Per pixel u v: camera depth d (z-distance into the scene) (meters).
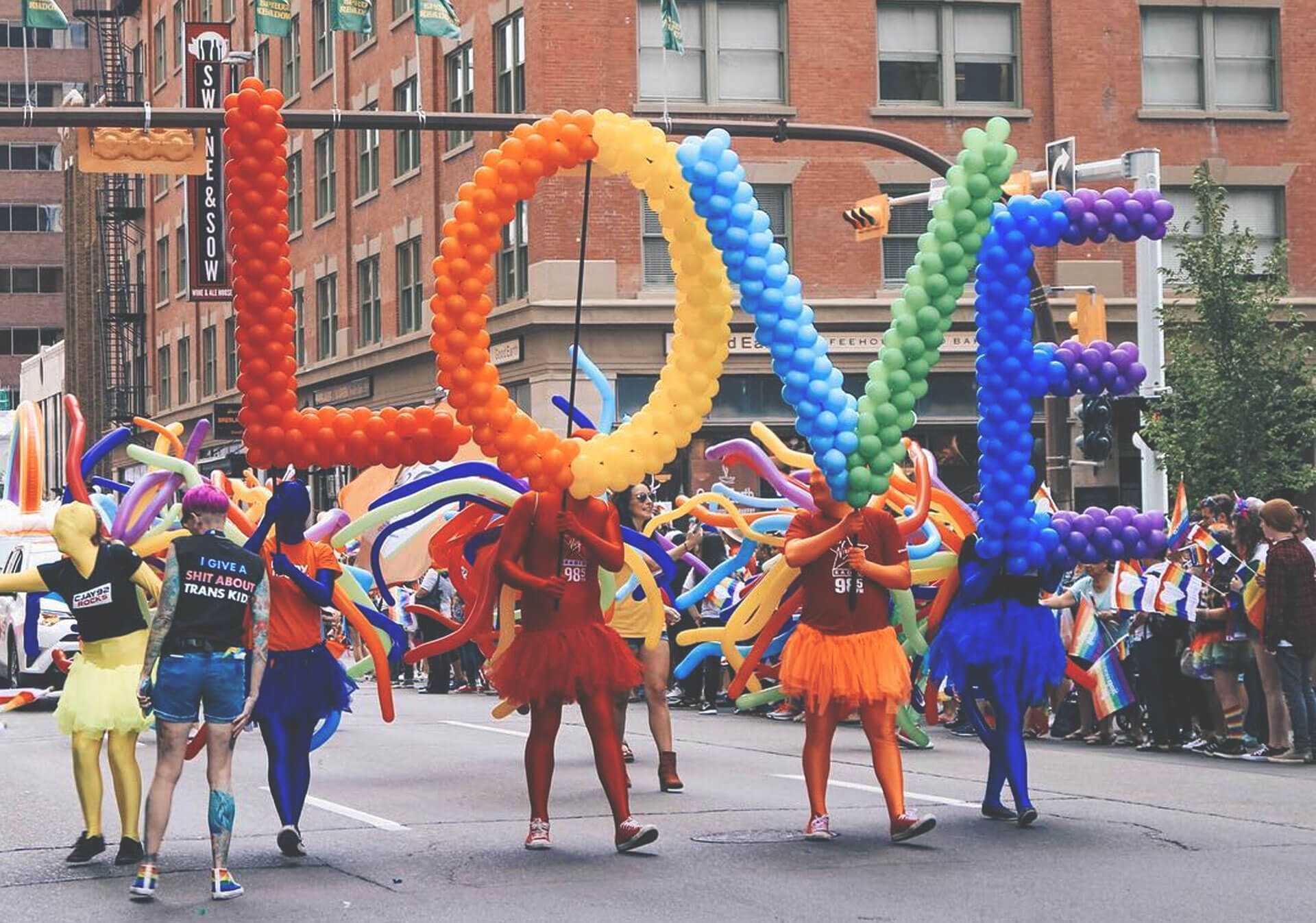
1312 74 34.41
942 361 33.03
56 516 9.73
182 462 11.38
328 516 10.54
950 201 10.84
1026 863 9.38
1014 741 10.76
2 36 91.31
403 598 24.73
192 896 8.68
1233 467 21.23
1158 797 12.09
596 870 9.30
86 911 8.31
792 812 11.43
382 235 39.56
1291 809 11.45
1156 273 20.70
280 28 23.94
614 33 32.03
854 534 10.13
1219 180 33.91
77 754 9.69
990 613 10.84
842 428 10.42
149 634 9.08
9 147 93.88
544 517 9.97
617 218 31.92
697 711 20.61
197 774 13.98
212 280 43.66
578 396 31.56
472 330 10.14
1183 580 14.80
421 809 11.85
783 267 10.66
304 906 8.41
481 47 34.56
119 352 60.50
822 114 32.91
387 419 10.10
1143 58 33.97
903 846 9.95
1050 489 20.88
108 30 61.19
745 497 13.70
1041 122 33.62
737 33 32.75
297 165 45.03
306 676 9.77
